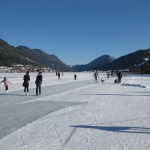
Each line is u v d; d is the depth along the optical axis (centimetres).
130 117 678
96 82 2655
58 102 996
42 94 1316
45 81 2836
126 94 1309
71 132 525
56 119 659
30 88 1728
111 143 448
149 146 429
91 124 595
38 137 490
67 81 2867
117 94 1309
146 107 855
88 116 695
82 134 509
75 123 607
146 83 2438
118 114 723
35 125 591
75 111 780
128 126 574
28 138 484
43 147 429
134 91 1499
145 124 593
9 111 787
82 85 2103
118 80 2520
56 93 1371
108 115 707
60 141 463
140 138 479
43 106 891
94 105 907
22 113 751
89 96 1214
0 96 1217
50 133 518
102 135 501
